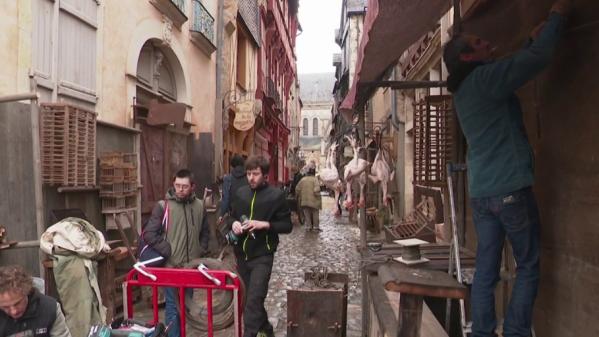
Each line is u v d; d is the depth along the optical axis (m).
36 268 4.99
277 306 6.29
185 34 10.66
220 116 12.77
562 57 2.71
